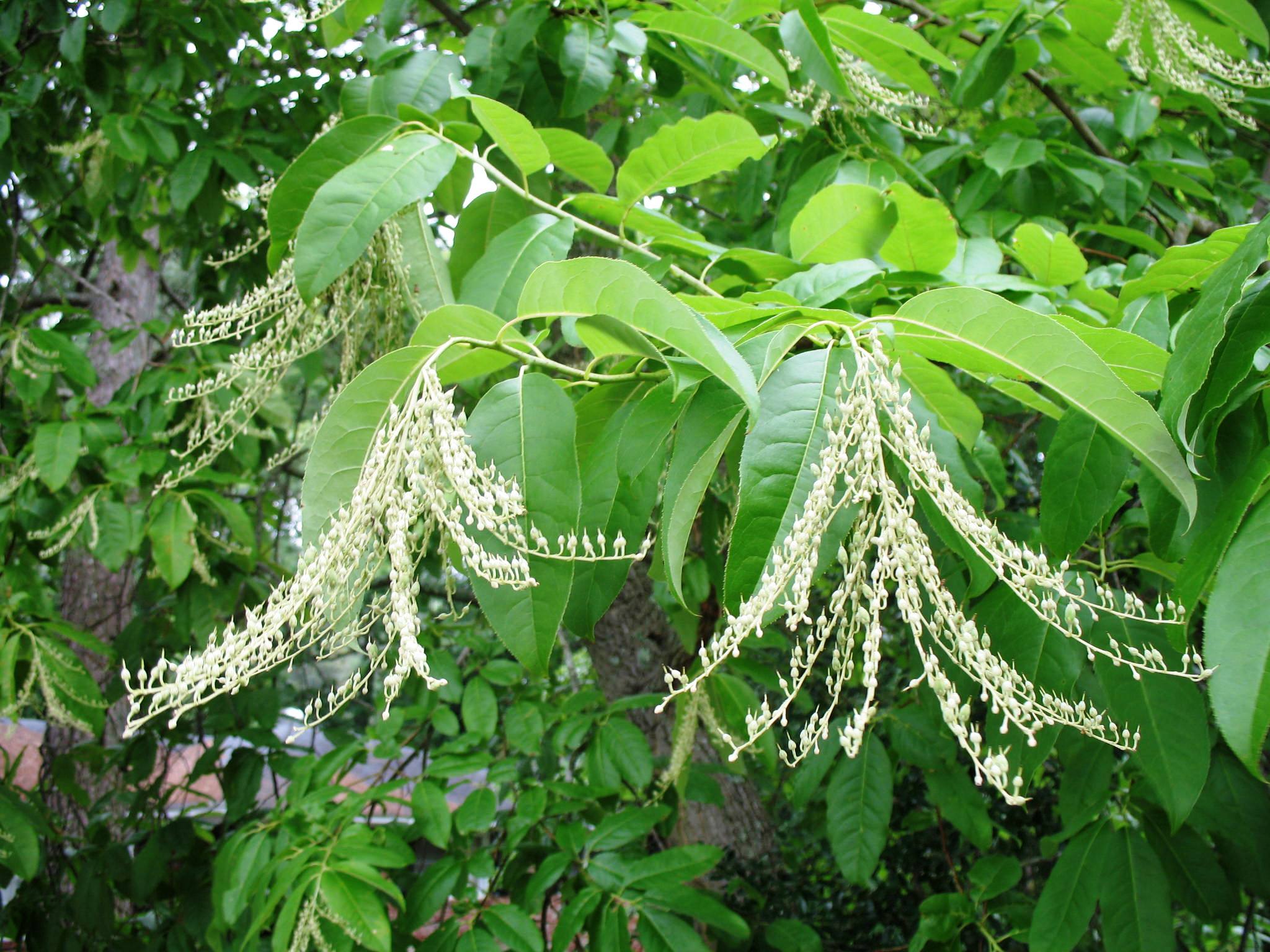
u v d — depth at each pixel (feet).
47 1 4.05
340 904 2.70
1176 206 3.62
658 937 2.79
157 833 4.00
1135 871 2.55
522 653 1.65
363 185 1.99
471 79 3.11
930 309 1.57
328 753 3.45
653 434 1.72
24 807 3.63
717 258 2.40
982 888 3.03
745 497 1.55
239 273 4.55
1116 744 1.47
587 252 4.07
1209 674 1.44
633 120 4.06
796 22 2.77
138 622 4.34
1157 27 2.89
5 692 3.52
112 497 3.81
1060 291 2.53
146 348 7.18
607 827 3.08
